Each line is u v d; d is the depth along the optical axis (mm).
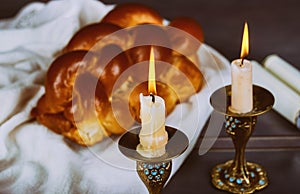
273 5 1306
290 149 905
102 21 1017
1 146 898
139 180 835
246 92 779
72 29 1100
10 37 1109
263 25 1227
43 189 845
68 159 874
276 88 971
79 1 1140
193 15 1288
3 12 1342
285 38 1175
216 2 1336
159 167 734
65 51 975
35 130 919
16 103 946
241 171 849
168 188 846
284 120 954
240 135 821
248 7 1304
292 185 848
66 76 899
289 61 1102
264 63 1046
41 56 1070
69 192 837
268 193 836
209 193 838
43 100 935
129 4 1024
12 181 856
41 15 1171
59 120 910
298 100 943
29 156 898
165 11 1315
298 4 1302
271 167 878
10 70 1015
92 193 834
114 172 851
